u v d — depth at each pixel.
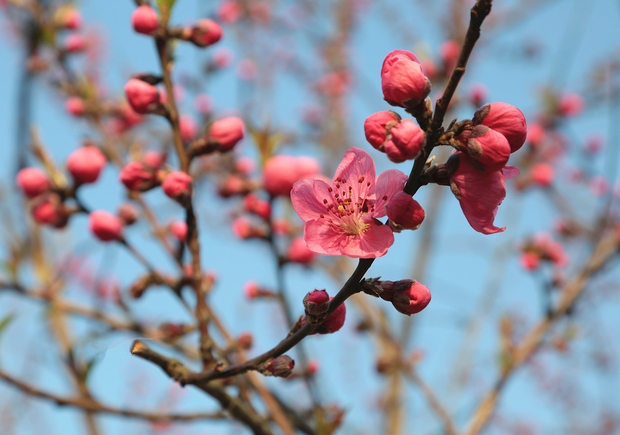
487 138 0.36
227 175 0.62
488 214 0.36
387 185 0.37
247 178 0.59
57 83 0.60
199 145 0.44
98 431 0.64
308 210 0.38
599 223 0.68
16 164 0.58
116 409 0.45
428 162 0.37
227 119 0.44
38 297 0.51
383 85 0.36
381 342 0.76
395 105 0.36
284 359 0.39
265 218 0.50
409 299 0.37
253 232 0.50
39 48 0.60
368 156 0.38
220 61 0.74
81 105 0.60
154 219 0.50
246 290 0.52
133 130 0.69
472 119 0.36
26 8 0.57
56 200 0.48
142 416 0.45
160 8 0.44
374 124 0.36
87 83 0.60
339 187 0.38
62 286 0.53
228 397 0.43
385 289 0.37
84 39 0.61
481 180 0.36
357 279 0.37
